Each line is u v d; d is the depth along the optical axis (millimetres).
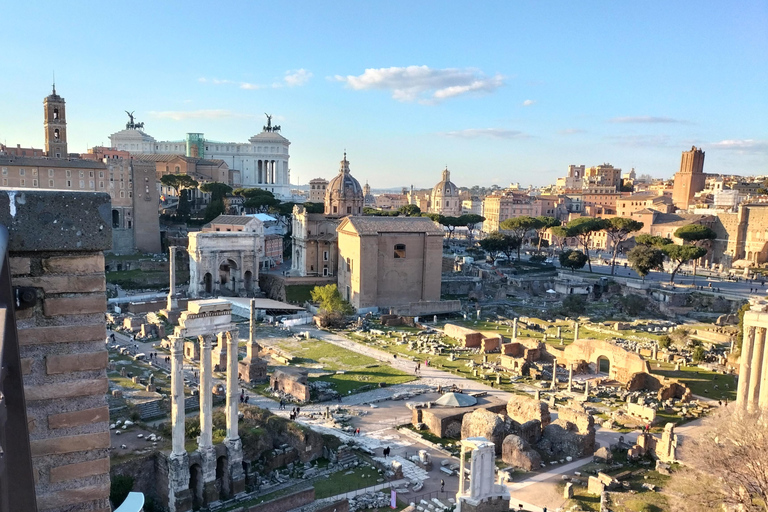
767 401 55219
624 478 55500
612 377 88750
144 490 49594
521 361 91375
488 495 44906
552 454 62375
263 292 152625
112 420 60875
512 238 183750
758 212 183750
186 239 173250
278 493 51438
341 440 61469
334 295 124938
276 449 57750
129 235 172750
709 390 82375
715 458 44594
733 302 130375
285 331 117000
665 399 78750
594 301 151500
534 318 127688
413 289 139000
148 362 90188
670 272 176375
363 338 112562
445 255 192375
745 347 58000
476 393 79750
